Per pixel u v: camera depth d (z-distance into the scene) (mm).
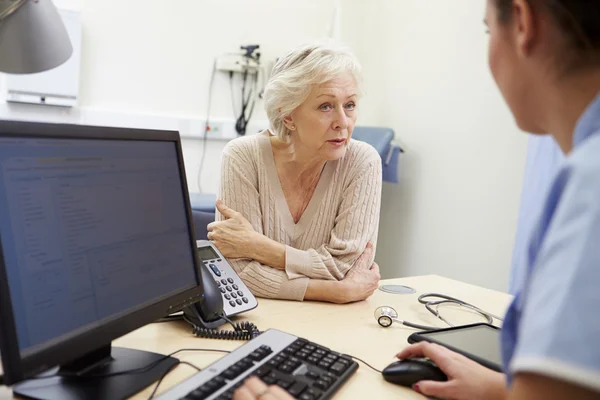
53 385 704
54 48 1246
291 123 1401
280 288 1229
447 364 757
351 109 1376
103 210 742
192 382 677
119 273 755
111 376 737
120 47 3008
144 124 3090
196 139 3273
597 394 347
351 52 1378
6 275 571
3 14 1150
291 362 763
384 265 3256
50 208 655
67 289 662
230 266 1168
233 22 3312
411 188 3039
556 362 355
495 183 2473
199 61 3236
